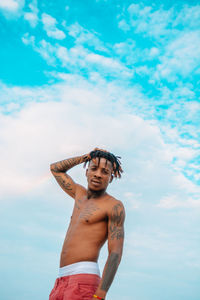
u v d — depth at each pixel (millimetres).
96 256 2918
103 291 2576
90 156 3389
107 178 3238
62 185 3682
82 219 3066
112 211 3000
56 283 2918
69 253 2922
